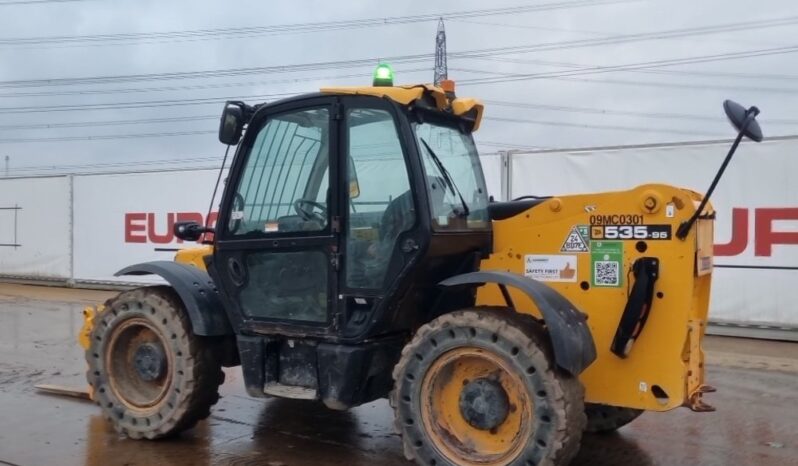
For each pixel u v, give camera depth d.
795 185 8.20
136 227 13.48
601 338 4.08
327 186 4.28
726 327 8.70
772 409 5.69
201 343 4.75
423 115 4.30
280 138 4.48
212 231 4.78
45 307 11.73
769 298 8.42
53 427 5.13
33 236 14.84
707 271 4.20
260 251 4.49
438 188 4.26
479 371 3.89
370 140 4.18
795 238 8.23
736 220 8.52
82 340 5.51
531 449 3.63
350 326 4.19
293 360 4.41
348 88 4.25
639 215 3.99
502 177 9.73
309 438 4.92
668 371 3.90
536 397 3.62
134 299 4.91
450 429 3.92
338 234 4.19
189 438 4.89
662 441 4.88
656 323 3.94
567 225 4.21
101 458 4.47
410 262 4.02
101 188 13.85
